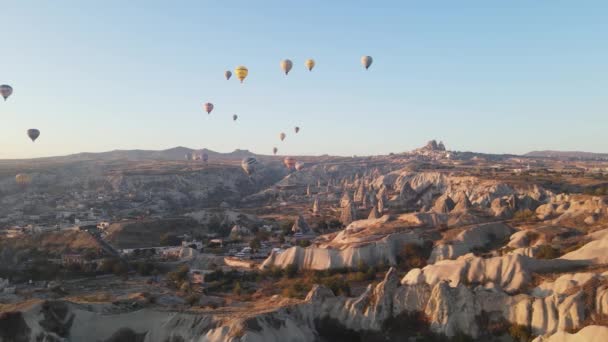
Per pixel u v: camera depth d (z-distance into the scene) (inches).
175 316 2719.0
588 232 4109.3
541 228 4333.2
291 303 3051.2
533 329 2468.0
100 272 4712.1
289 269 4365.2
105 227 7170.3
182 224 7386.8
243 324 2541.8
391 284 2908.5
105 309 2928.2
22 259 5152.6
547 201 6378.0
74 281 4431.6
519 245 4114.2
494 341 2518.5
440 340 2593.5
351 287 3791.8
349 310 2886.3
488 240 4463.6
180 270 4463.6
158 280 4451.3
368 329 2785.4
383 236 4766.2
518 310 2556.6
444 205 6397.6
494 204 6018.7
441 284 2763.3
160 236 6870.1
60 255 5482.3
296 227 6889.8
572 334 2193.7
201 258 5300.2
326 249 4495.6
